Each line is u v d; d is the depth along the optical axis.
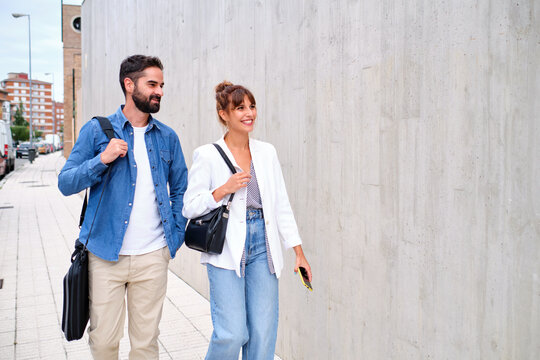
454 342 1.85
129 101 2.31
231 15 3.76
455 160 1.81
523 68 1.56
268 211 2.22
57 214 10.24
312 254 2.77
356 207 2.38
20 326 3.81
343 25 2.43
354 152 2.38
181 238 2.40
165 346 3.42
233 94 2.18
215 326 2.18
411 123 2.02
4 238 7.55
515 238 1.60
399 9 2.06
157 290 2.32
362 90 2.31
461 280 1.81
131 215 2.23
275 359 3.17
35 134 113.94
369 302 2.31
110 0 8.27
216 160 2.21
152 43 5.94
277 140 3.10
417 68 1.98
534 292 1.55
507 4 1.60
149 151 2.31
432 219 1.93
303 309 2.88
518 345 1.60
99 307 2.21
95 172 2.09
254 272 2.22
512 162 1.60
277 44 3.07
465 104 1.76
